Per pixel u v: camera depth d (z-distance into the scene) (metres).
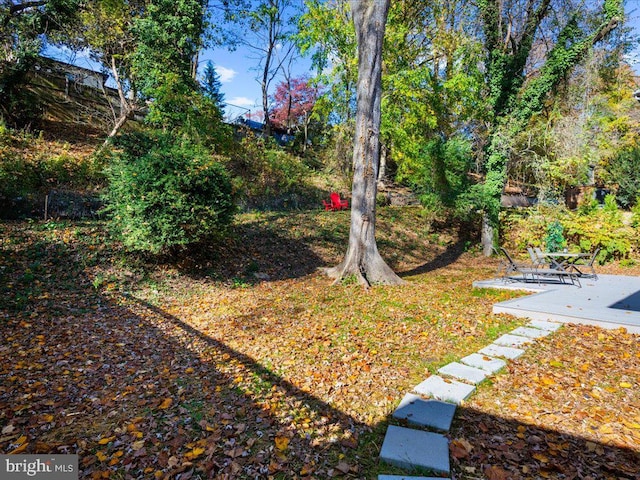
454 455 2.56
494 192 13.53
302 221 12.84
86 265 7.01
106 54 14.39
